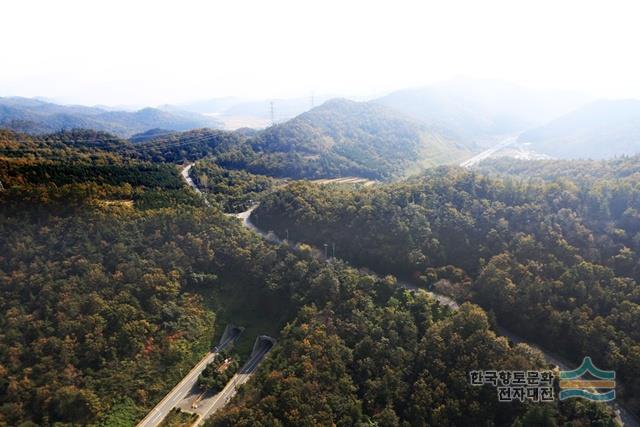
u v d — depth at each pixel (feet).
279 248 496.23
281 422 273.54
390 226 476.54
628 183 440.45
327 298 405.59
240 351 416.46
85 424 320.09
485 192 498.28
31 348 339.77
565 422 266.98
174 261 463.01
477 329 325.21
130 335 377.09
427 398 286.25
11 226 408.05
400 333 345.92
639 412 284.41
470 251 436.35
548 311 351.05
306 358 320.70
